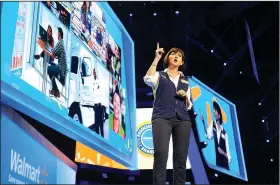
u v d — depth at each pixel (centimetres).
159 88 321
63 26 535
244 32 1027
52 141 678
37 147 400
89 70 600
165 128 305
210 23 992
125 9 891
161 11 905
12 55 402
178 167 306
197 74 1023
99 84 628
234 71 1062
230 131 934
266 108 1076
